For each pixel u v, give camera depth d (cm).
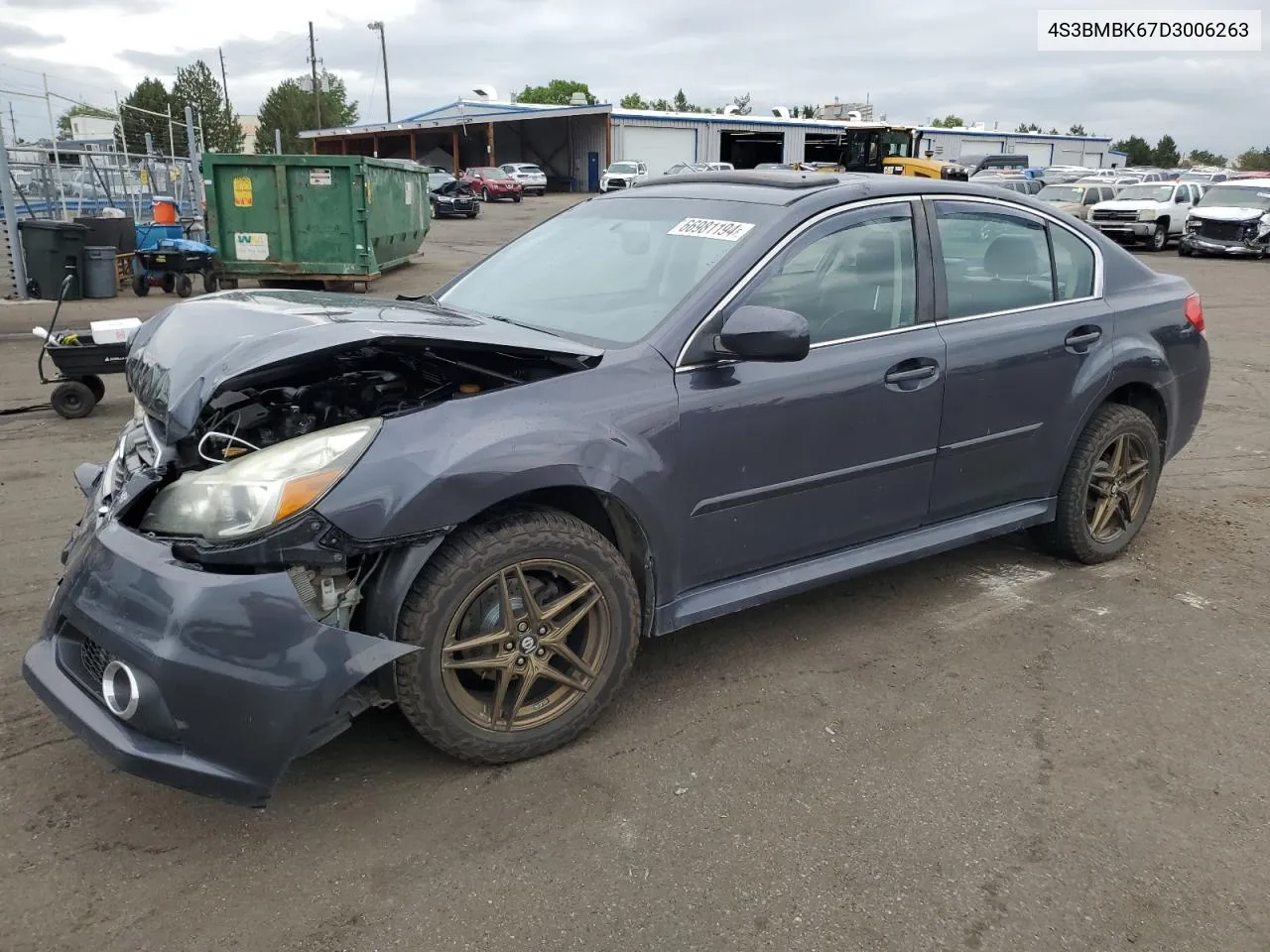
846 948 233
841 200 359
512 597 288
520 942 232
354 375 313
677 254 353
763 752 312
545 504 308
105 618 251
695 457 317
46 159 1708
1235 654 384
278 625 246
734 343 303
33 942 229
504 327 308
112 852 260
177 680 241
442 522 265
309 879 252
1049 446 425
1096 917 244
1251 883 258
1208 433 743
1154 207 2681
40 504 533
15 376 889
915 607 420
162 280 1453
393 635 268
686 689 349
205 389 260
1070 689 354
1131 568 468
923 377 370
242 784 250
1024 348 401
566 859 261
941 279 383
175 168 2075
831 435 348
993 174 3394
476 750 290
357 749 308
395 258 1770
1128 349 440
